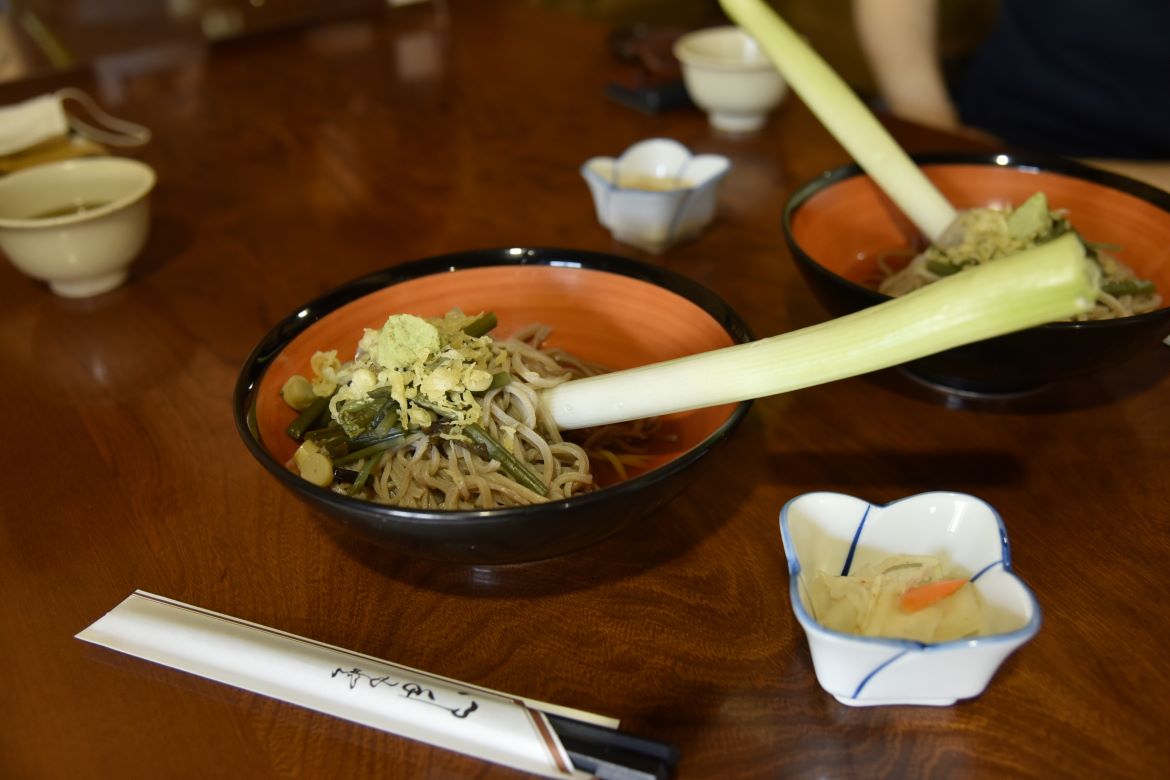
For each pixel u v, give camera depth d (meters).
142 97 0.90
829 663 0.33
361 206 0.70
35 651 0.37
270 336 0.43
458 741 0.33
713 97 0.77
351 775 0.33
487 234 0.65
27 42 0.97
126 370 0.54
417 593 0.40
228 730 0.34
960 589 0.34
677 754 0.32
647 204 0.59
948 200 0.58
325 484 0.40
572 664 0.36
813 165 0.73
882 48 0.95
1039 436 0.46
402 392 0.39
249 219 0.69
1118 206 0.54
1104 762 0.32
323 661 0.35
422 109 0.86
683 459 0.35
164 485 0.45
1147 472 0.44
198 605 0.39
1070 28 0.85
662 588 0.39
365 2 1.08
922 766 0.32
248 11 1.04
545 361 0.45
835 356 0.35
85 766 0.33
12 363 0.55
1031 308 0.31
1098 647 0.36
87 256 0.58
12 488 0.45
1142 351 0.44
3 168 0.72
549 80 0.90
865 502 0.36
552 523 0.34
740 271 0.60
